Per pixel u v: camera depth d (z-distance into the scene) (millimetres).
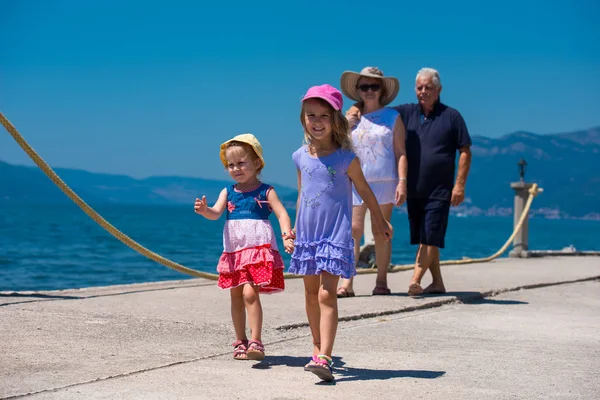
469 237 62531
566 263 14344
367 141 8812
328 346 4742
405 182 8680
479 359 5445
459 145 8758
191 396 4188
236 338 5441
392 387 4547
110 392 4215
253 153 5328
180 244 29266
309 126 5043
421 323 7047
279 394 4301
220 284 5324
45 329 5996
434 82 8727
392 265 12250
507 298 9188
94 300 7820
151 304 7633
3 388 4234
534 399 4348
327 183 5035
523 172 16109
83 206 8180
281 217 5203
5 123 7430
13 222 54938
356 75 8938
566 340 6324
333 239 4938
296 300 8211
